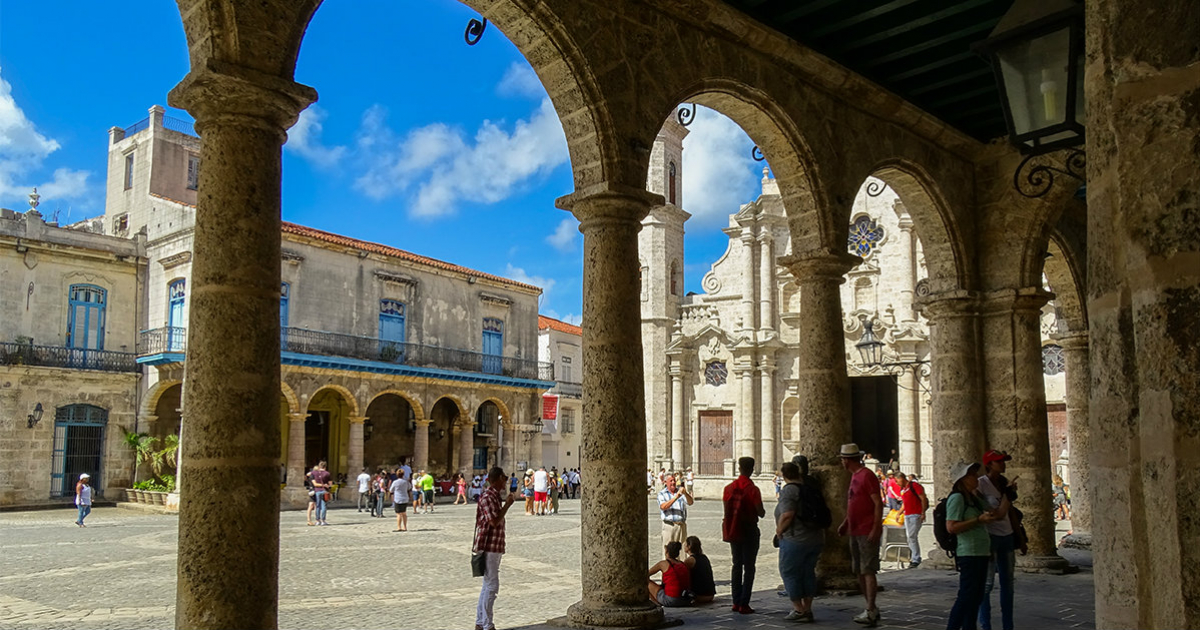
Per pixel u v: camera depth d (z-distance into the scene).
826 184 10.53
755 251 40.62
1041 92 6.09
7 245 31.27
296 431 32.88
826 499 10.24
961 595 7.24
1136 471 2.46
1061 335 16.55
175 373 32.69
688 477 36.00
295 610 10.93
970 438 12.32
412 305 38.12
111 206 37.75
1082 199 15.59
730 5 9.25
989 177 12.88
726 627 8.34
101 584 13.45
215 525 5.36
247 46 5.72
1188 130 2.24
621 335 8.19
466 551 18.12
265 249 5.74
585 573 8.10
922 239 12.92
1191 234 2.20
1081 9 5.68
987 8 9.39
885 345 36.59
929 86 11.12
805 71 10.34
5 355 30.89
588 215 8.35
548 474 31.44
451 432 42.94
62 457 32.16
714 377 41.00
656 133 8.66
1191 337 2.18
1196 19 2.25
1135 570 2.46
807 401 10.51
